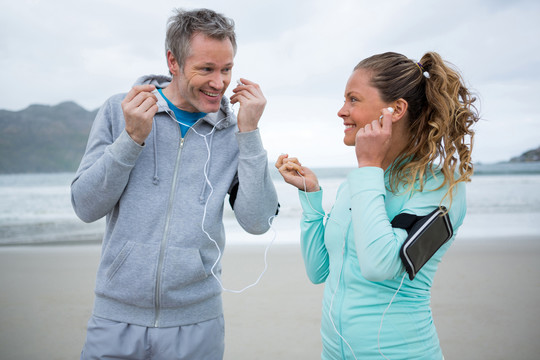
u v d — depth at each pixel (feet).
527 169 104.12
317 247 5.59
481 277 17.38
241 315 13.52
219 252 5.57
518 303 14.23
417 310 4.50
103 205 5.16
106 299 5.37
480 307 13.85
